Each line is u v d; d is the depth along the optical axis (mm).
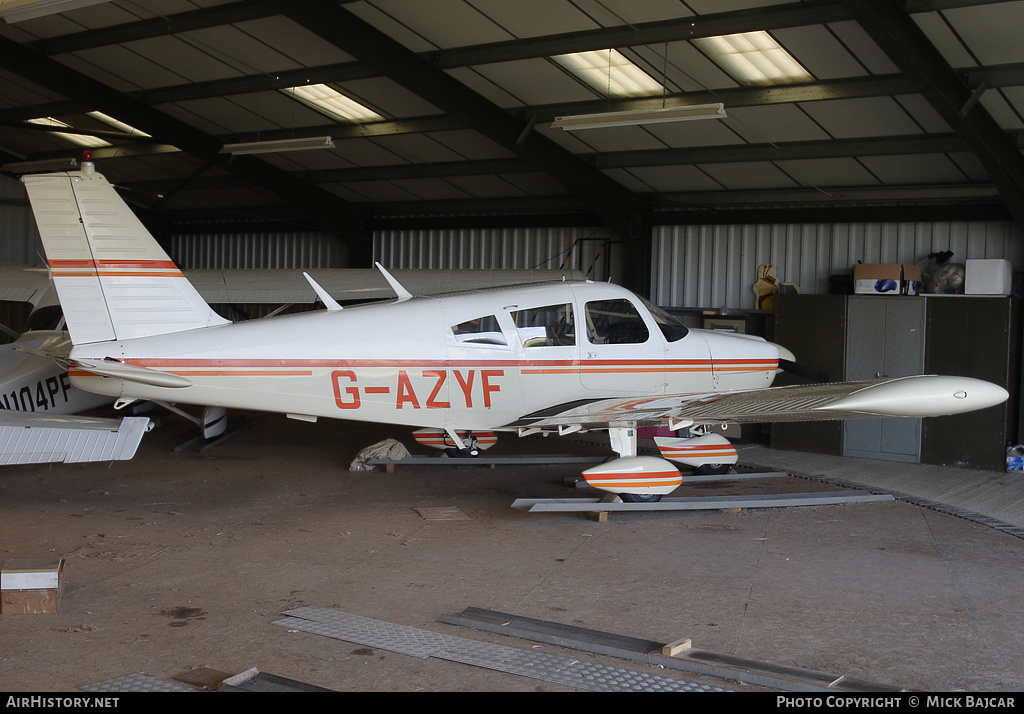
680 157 10195
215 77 10492
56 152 15141
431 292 10562
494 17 7965
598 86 8984
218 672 3406
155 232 17094
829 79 7969
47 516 6031
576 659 3625
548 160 10602
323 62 9633
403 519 6176
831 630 4016
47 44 10141
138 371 5770
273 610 4184
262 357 6055
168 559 5051
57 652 3605
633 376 7051
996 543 5699
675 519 6293
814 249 10805
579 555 5277
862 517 6422
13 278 9930
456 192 13141
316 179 13469
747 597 4488
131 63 10375
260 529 5820
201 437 9414
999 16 6398
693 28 7406
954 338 8891
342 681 3346
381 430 10766
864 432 9320
